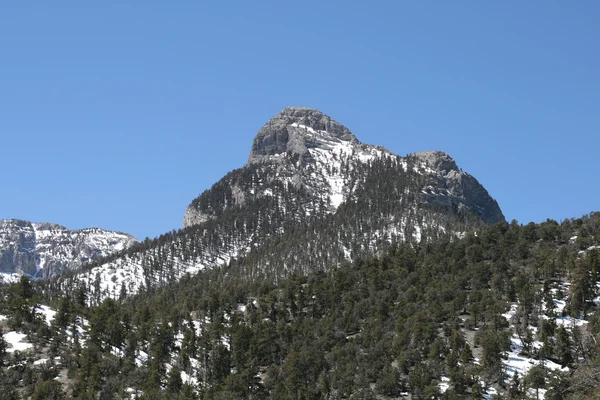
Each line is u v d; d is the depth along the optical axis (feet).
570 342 632.79
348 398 617.21
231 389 640.99
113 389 605.31
